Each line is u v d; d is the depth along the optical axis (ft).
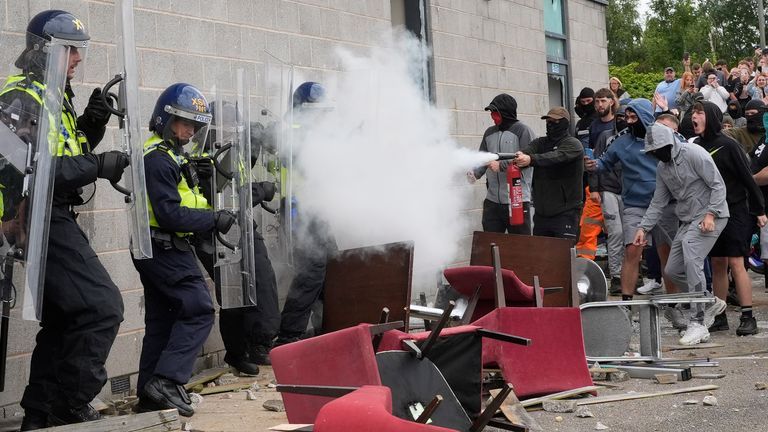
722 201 25.53
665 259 29.17
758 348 24.67
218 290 19.24
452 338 15.17
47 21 15.51
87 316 16.07
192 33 23.38
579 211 30.07
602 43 48.14
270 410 18.33
